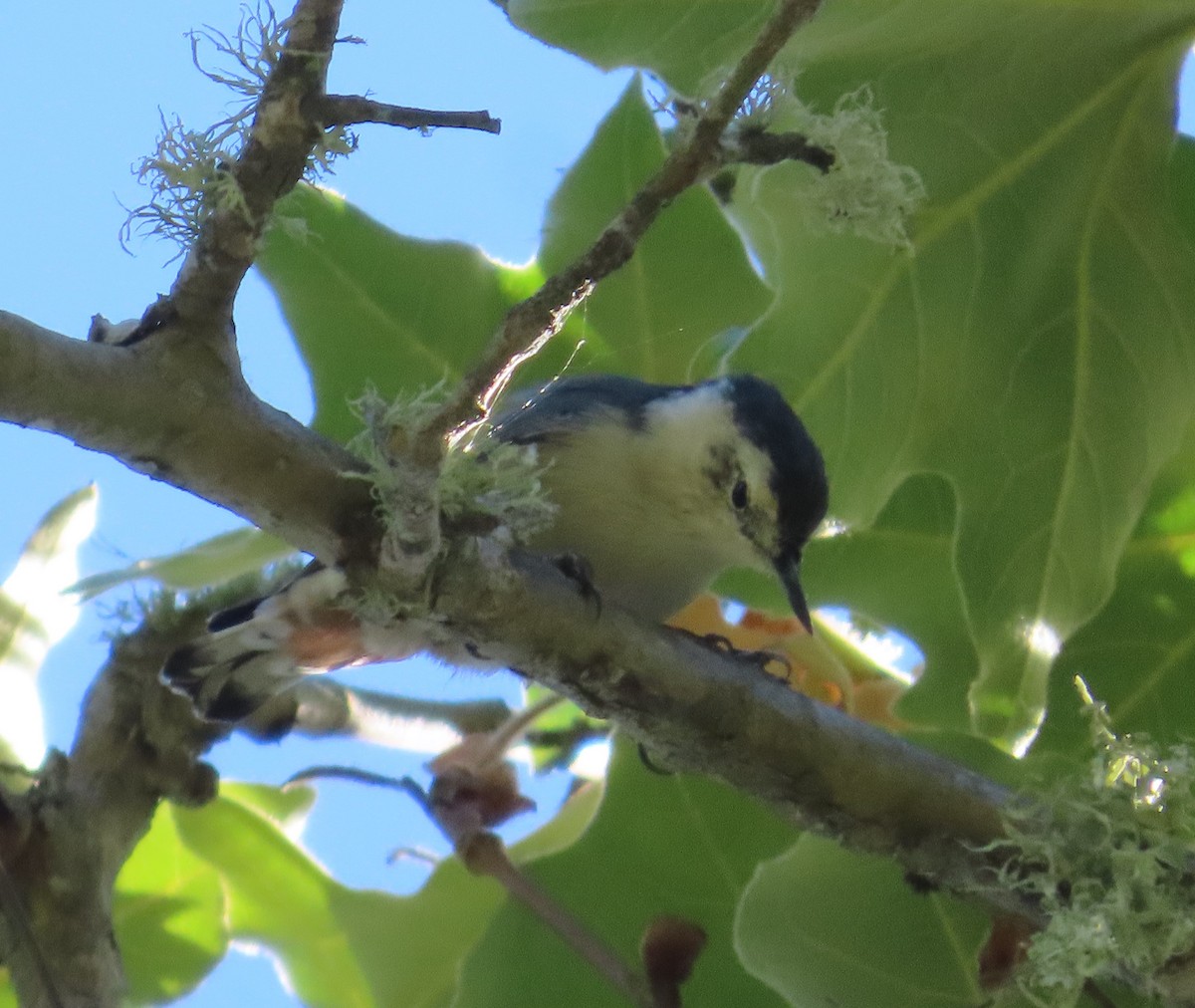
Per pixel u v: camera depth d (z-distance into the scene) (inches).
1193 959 207.8
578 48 263.1
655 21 261.9
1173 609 285.9
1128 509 273.1
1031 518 274.5
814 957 243.9
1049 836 220.8
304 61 178.5
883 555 308.8
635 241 177.9
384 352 307.0
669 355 317.7
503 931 268.8
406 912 295.9
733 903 271.7
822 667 309.6
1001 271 275.3
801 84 270.4
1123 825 214.5
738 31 261.9
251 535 286.4
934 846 242.5
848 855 247.9
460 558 211.2
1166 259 275.3
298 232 226.5
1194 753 226.8
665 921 269.9
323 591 269.7
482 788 273.0
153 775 274.1
